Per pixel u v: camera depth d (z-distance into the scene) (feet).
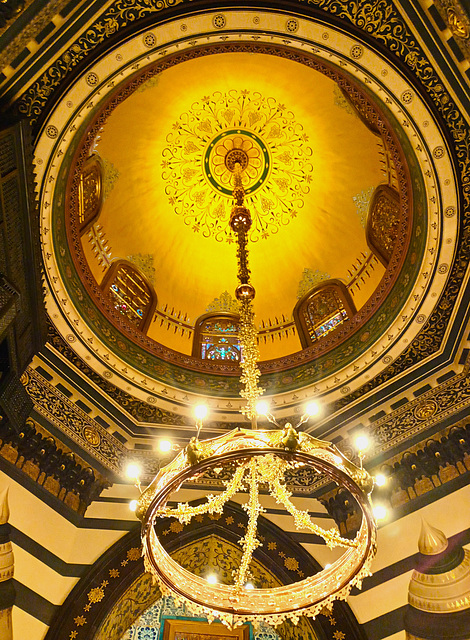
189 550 27.25
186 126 32.27
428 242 25.23
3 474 23.53
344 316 31.42
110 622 23.94
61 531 24.85
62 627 22.22
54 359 25.96
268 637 27.86
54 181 23.40
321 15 20.26
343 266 33.12
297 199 33.83
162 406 28.68
